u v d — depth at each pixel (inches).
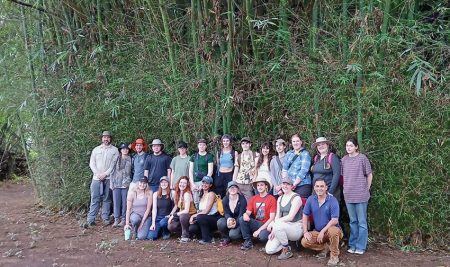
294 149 188.2
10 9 287.1
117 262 165.9
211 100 221.0
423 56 190.1
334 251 162.6
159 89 236.2
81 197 263.6
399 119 185.5
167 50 238.8
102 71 255.6
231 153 206.8
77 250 183.6
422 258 172.9
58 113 270.1
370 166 175.9
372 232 192.9
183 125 227.9
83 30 263.0
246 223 182.1
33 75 280.5
